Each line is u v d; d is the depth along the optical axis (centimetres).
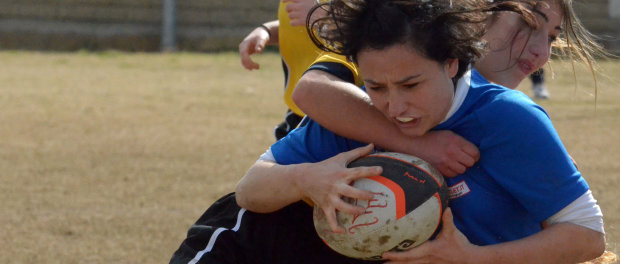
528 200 634
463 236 630
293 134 730
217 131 2522
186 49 5341
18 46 5216
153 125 2614
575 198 626
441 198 632
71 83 3656
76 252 1341
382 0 587
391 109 608
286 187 662
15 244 1375
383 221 616
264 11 5447
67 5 5291
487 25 739
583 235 629
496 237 663
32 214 1563
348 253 645
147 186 1797
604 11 5259
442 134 647
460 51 598
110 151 2181
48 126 2556
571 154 2166
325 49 643
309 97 679
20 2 5247
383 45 582
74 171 1938
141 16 5359
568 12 756
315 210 665
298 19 830
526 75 767
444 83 609
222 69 4378
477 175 650
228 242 719
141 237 1427
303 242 719
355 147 696
